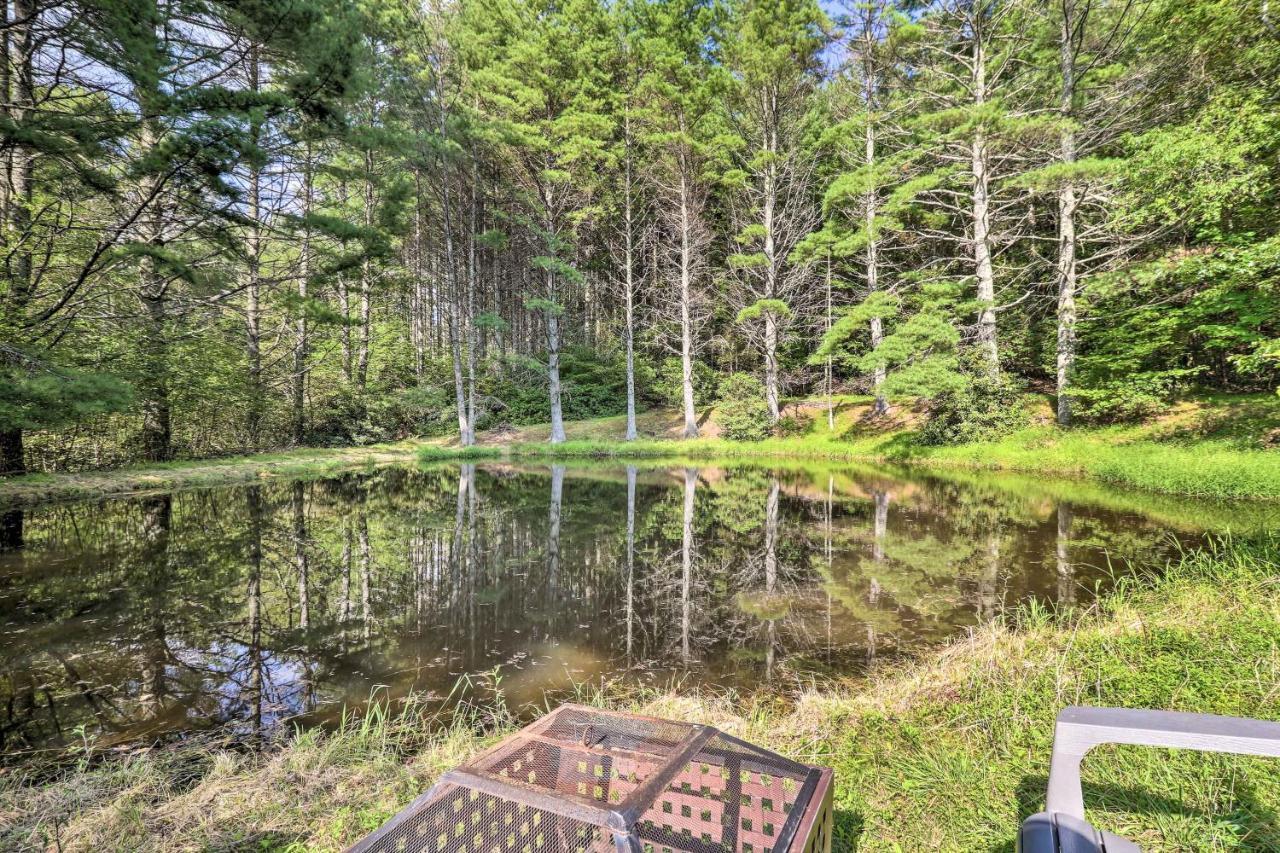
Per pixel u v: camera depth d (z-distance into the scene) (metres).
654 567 7.11
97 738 3.29
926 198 19.23
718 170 22.48
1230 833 1.83
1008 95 15.81
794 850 1.22
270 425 21.12
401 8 20.28
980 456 15.41
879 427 19.75
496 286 28.84
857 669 4.09
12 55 9.16
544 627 5.14
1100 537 7.39
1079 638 3.61
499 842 1.23
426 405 24.89
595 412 27.52
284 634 4.98
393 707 3.67
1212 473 9.73
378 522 9.89
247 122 8.91
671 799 1.38
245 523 9.78
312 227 11.77
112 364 12.38
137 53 7.67
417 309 31.12
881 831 2.05
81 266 11.40
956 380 15.40
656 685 3.93
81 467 14.44
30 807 2.47
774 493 12.53
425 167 22.06
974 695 3.07
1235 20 8.89
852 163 20.41
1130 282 12.12
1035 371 19.33
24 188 10.29
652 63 21.70
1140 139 10.39
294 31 9.01
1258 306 9.89
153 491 12.68
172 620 5.32
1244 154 8.79
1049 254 18.48
